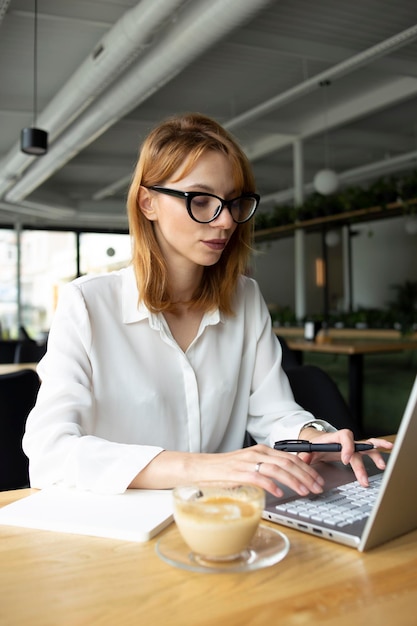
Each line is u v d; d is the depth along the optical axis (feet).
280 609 2.12
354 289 45.27
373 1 17.51
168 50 15.93
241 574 2.40
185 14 14.80
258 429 4.85
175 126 4.10
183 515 2.47
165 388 4.45
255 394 4.98
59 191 41.42
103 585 2.32
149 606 2.15
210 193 3.94
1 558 2.59
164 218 4.07
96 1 16.44
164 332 4.40
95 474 3.43
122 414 4.36
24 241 43.78
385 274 43.14
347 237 43.78
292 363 9.80
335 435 3.82
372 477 3.59
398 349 17.24
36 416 3.89
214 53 21.01
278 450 3.58
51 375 4.10
